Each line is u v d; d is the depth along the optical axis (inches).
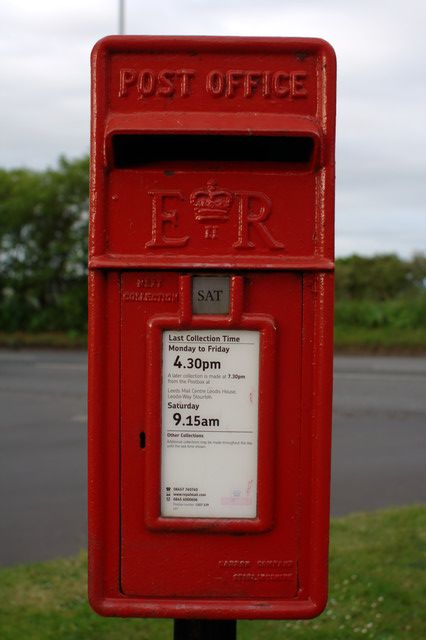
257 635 121.3
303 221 64.4
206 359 64.8
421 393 390.6
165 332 64.8
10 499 206.8
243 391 65.1
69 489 216.1
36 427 301.9
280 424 65.7
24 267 697.0
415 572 144.2
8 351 630.5
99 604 66.2
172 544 66.4
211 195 64.3
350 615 126.5
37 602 133.6
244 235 64.3
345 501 204.4
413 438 283.7
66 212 698.8
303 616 65.8
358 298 775.7
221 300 64.5
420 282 780.0
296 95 63.4
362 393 388.8
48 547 170.2
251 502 66.0
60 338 687.7
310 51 63.2
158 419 65.0
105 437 65.9
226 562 66.3
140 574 66.6
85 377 451.8
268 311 65.0
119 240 64.6
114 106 63.7
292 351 65.2
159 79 63.4
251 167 64.3
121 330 65.2
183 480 65.7
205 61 63.4
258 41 62.9
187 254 64.4
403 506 195.3
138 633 121.3
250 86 63.4
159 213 64.4
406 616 126.6
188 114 62.7
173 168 64.3
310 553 66.3
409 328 661.9
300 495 66.2
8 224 698.2
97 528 66.2
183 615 65.8
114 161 63.6
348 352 605.9
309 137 61.5
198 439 65.5
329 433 65.1
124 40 62.9
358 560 149.9
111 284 64.9
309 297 64.9
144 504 66.1
